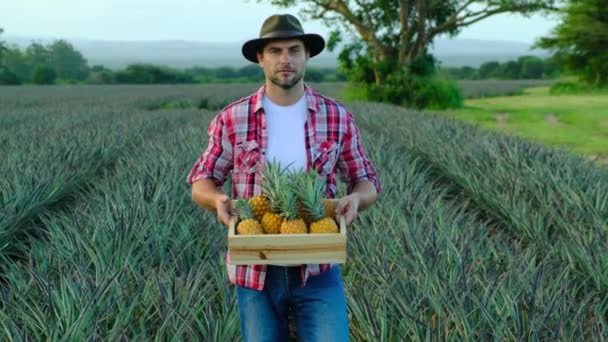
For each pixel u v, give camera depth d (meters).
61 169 7.81
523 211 6.23
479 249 4.86
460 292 3.73
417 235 4.89
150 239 4.81
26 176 7.06
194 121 18.62
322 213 2.54
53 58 139.12
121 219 4.95
